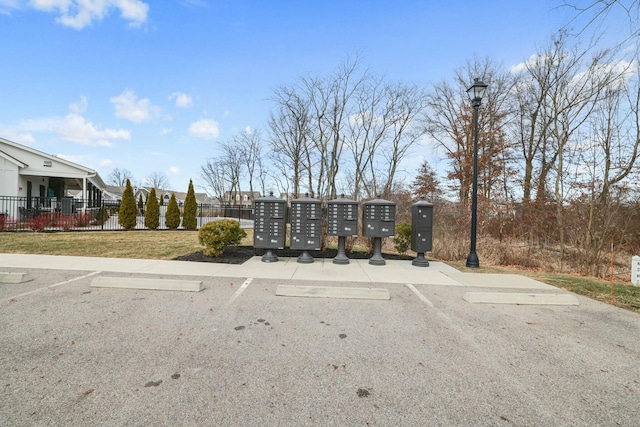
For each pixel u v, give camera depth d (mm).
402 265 8281
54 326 3738
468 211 14438
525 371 2988
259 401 2430
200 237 8289
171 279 5969
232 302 4836
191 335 3596
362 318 4312
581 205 10547
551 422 2271
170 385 2602
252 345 3391
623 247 10312
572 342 3678
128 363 2934
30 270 6504
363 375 2848
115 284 5477
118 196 57656
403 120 23375
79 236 12594
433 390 2639
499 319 4402
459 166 21297
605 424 2262
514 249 10703
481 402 2488
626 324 4320
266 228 7938
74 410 2252
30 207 18109
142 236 13289
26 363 2883
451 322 4238
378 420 2248
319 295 5293
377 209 8156
